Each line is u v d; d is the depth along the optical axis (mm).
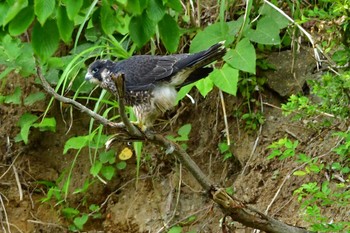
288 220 9977
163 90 9023
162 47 11547
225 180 11250
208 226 11031
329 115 9359
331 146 10164
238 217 8414
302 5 11438
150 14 8117
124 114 7730
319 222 8898
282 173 10516
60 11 7965
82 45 11562
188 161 8281
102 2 8391
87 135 11516
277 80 11188
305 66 11148
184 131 11125
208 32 10742
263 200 10469
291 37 11305
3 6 8148
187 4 11578
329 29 9422
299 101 8602
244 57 10320
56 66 10984
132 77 9008
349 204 8703
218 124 11430
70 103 7852
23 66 11102
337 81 8555
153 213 11633
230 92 10039
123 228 11789
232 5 11578
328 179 9883
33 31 8031
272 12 11211
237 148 11156
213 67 10453
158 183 11773
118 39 11375
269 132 10969
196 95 11719
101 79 9398
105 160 11531
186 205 11508
